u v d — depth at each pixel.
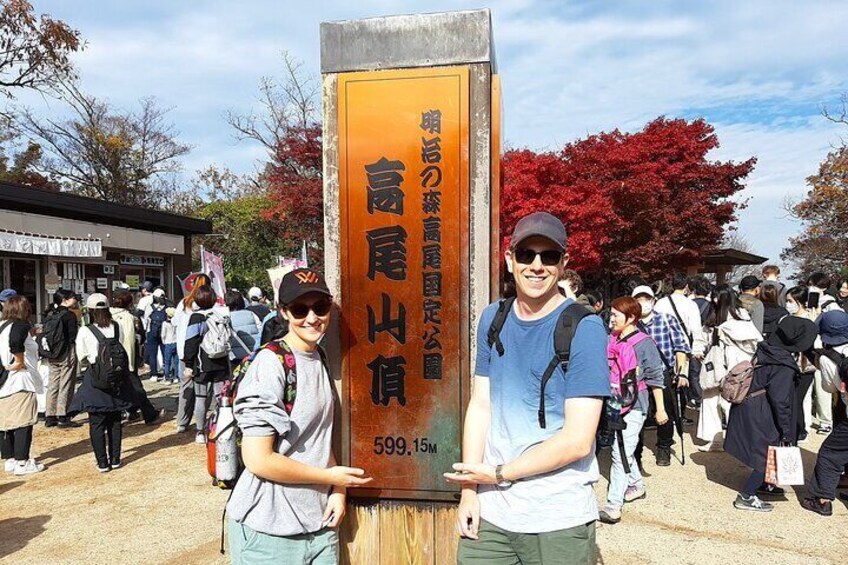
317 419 2.15
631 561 3.56
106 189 23.73
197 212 22.41
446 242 2.49
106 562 3.63
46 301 11.91
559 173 13.89
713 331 5.75
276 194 17.12
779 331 4.33
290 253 20.31
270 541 2.05
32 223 11.39
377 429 2.54
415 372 2.51
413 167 2.50
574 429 1.78
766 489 4.74
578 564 1.84
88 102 19.14
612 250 14.98
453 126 2.48
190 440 6.50
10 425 5.25
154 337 10.41
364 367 2.55
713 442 5.90
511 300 2.08
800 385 5.65
